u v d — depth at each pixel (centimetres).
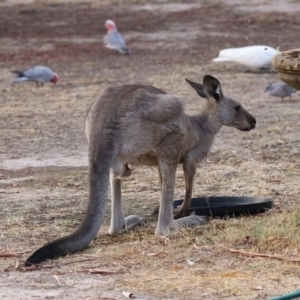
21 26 8638
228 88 5356
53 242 2316
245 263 2192
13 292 2019
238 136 4025
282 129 4122
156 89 2600
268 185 3136
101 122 2459
